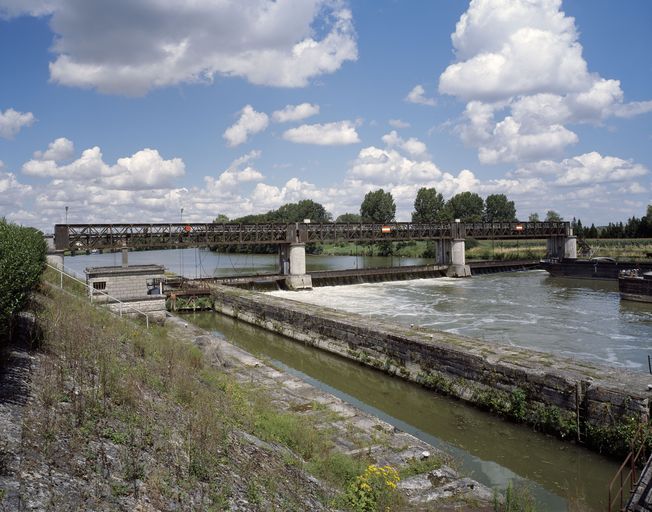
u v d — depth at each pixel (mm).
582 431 13086
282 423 11469
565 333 28812
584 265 60188
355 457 11008
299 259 52531
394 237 61188
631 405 12086
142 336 16953
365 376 20922
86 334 12781
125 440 7277
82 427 7184
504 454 12992
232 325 33719
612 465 12078
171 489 6363
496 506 9109
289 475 8477
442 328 30219
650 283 39656
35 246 16172
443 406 16578
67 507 5172
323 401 15078
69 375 9367
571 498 10688
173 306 39062
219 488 6836
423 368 18812
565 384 13602
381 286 53312
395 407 16938
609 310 37094
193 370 14148
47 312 14672
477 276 65000
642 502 7609
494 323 31875
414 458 11219
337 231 56969
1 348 9773
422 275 62094
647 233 103938
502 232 69688
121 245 45438
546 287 52031
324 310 28656
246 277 48594
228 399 12328
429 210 119938
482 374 16219
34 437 6410
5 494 4984
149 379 11039
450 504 9234
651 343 26266
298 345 27219
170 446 7641
